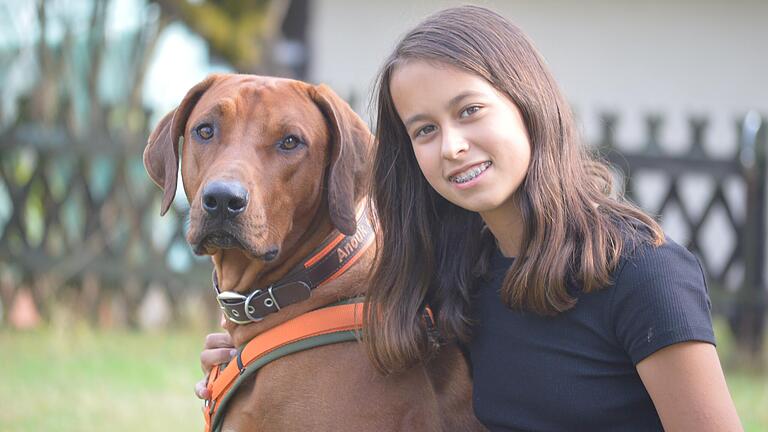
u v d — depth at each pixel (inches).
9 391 209.2
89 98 297.6
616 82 386.0
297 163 114.3
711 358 95.9
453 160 103.1
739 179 292.5
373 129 127.9
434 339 114.6
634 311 98.5
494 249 114.5
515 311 108.1
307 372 111.6
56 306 290.5
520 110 105.3
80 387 215.5
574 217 104.0
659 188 367.6
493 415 109.7
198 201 111.3
